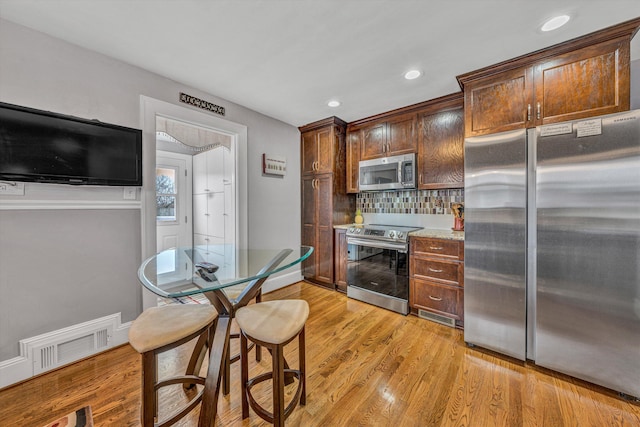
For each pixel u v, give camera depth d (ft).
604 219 5.13
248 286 4.95
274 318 4.31
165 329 3.93
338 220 11.57
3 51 5.24
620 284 5.03
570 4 4.71
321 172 11.62
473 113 7.04
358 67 6.97
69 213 6.14
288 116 10.83
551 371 5.88
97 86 6.40
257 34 5.67
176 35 5.72
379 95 8.70
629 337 4.99
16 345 5.49
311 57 6.53
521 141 6.02
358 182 11.38
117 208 6.82
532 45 5.90
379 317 8.73
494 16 5.05
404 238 8.75
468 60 6.55
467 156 6.89
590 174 5.23
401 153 10.00
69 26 5.44
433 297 8.27
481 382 5.56
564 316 5.58
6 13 5.05
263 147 10.68
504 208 6.28
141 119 7.11
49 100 5.76
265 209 10.85
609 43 5.41
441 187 9.04
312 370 5.99
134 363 6.19
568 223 5.48
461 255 7.67
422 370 5.98
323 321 8.46
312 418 4.66
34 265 5.70
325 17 5.15
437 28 5.42
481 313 6.70
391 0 4.71
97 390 5.31
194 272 4.63
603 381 5.24
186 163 14.46
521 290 6.11
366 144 11.10
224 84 7.98
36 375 5.66
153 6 4.86
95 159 6.28
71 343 6.15
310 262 12.28
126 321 7.02
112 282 6.78
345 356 6.53
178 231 14.14
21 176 5.36
